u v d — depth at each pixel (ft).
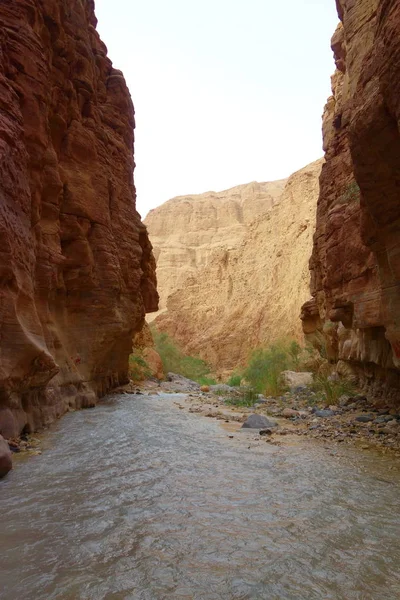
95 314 46.39
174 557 11.28
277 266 170.19
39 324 27.94
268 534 12.72
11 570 10.53
